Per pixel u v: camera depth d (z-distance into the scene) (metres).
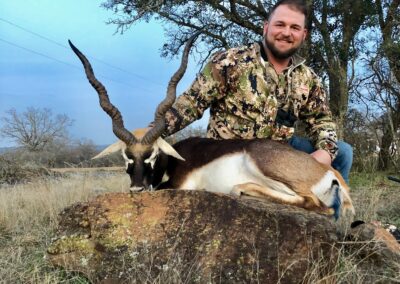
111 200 1.83
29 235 2.59
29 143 15.27
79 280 1.77
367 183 4.73
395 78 5.97
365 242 1.82
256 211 1.74
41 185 4.41
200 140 2.35
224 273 1.65
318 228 1.72
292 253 1.68
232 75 2.27
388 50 6.14
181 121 2.28
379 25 7.51
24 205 3.53
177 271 1.61
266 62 2.29
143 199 1.82
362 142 6.30
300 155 2.11
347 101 6.47
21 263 1.99
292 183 2.06
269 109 2.29
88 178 4.88
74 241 1.82
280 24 2.21
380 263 1.84
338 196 2.12
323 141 2.40
